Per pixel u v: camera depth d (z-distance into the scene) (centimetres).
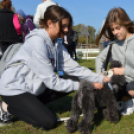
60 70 271
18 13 464
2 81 228
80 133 234
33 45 218
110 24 249
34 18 451
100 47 609
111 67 265
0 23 438
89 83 228
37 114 223
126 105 298
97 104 254
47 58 223
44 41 223
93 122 265
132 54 263
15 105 225
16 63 232
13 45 280
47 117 226
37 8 442
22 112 227
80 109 238
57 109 317
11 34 446
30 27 444
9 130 244
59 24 213
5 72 231
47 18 219
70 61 267
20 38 467
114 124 258
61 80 228
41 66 218
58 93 279
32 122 232
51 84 221
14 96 223
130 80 276
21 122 267
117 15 244
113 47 285
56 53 248
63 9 218
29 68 231
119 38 257
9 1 450
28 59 222
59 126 255
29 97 225
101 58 301
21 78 228
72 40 505
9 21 440
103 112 266
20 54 232
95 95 246
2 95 228
